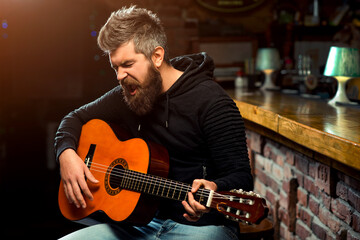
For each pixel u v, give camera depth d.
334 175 1.74
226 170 1.47
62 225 3.66
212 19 4.25
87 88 6.80
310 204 1.99
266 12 4.29
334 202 1.75
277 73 3.44
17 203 4.07
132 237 1.59
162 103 1.61
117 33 1.50
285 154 2.25
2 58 7.42
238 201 1.31
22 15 7.61
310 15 3.74
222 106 1.52
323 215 1.85
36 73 8.06
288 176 2.21
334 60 2.28
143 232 1.61
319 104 2.35
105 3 4.59
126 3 4.04
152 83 1.54
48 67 8.13
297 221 2.15
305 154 1.88
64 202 1.76
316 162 1.87
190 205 1.36
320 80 2.78
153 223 1.64
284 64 3.41
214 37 3.94
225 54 4.12
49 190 4.40
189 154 1.60
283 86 3.31
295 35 3.56
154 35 1.54
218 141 1.50
